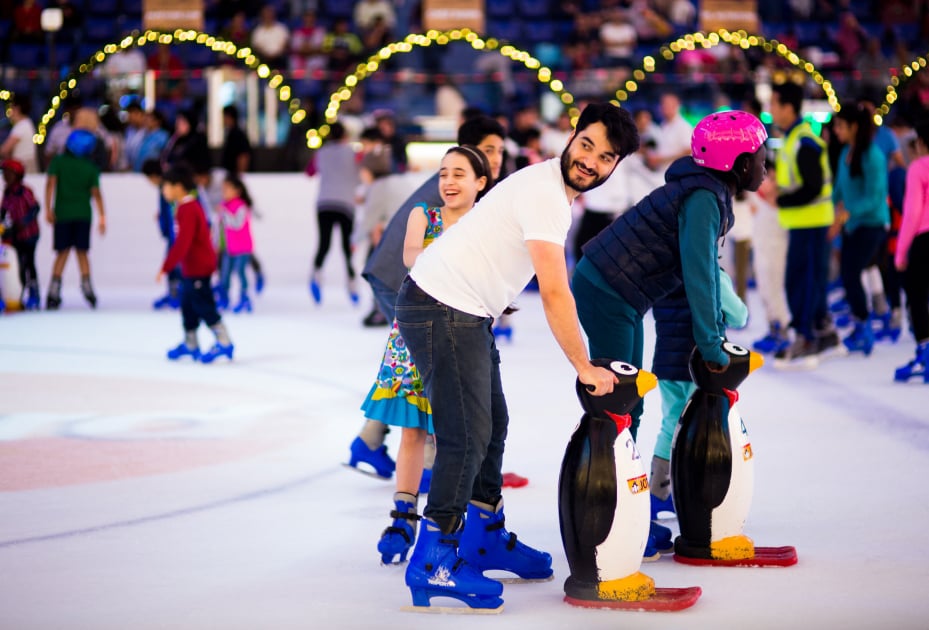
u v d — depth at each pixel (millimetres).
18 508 4539
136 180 15227
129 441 5871
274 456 5543
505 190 3367
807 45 19984
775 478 4988
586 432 3420
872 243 8742
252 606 3385
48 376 8023
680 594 3404
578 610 3385
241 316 12031
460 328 3377
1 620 3246
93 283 15336
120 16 19891
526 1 20938
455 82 17141
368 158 10711
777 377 7871
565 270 3305
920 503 4543
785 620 3240
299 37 18172
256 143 15617
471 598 3336
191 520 4375
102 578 3650
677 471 3834
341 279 15641
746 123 3773
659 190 3846
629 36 18469
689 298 3721
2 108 15352
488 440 3453
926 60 14789
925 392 7199
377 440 4914
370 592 3533
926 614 3277
